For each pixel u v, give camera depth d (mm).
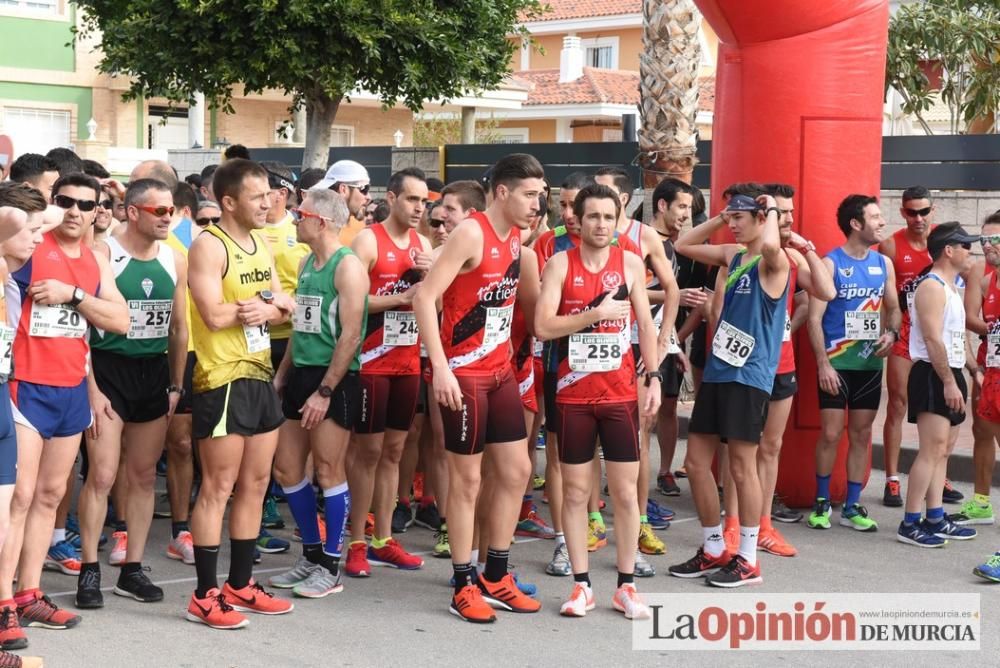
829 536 7348
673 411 8344
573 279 5578
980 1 15148
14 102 23672
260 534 6887
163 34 11844
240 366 5316
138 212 5605
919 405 7133
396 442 6457
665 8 10664
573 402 5617
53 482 5250
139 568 5805
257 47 11688
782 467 7891
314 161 13242
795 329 7574
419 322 5398
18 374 5031
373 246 6332
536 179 5402
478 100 25531
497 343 5543
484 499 6043
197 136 23094
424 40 11844
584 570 5734
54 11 24031
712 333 6656
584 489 5688
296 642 5227
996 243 7129
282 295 5402
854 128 7738
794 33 7609
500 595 5723
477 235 5395
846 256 7480
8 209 4578
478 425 5496
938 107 21922
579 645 5273
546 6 14258
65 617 5301
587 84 31641
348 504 6109
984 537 7352
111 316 5234
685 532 7422
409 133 28219
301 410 5918
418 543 7086
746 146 7793
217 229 5316
